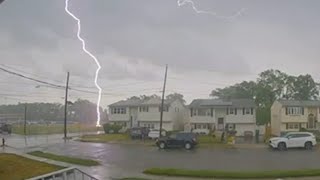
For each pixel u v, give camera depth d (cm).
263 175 2242
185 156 3397
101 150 3941
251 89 9062
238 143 4869
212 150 3981
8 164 2661
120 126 7325
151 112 7594
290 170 2444
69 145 4578
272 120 7212
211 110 7056
